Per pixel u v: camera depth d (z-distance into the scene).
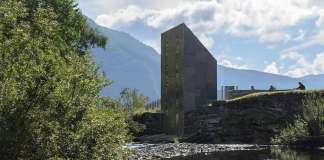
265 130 59.25
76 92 14.27
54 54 14.48
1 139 12.52
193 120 64.19
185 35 67.69
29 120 12.98
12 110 12.77
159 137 64.75
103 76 17.31
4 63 13.38
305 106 54.66
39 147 13.18
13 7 15.09
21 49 13.77
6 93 12.80
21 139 12.83
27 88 13.05
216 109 62.81
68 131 13.95
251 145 53.62
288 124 58.41
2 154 12.68
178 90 67.56
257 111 60.62
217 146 51.34
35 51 13.94
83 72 16.02
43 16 15.98
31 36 14.98
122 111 17.20
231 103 62.09
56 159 13.37
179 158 38.88
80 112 14.20
